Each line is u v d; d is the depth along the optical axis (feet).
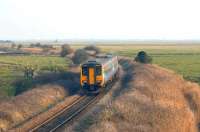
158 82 144.36
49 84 137.90
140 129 75.87
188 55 416.67
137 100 102.47
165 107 95.55
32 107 104.12
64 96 128.88
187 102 122.62
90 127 75.66
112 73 164.04
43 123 86.17
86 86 135.33
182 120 90.02
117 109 89.51
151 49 589.73
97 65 133.90
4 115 89.30
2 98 122.42
